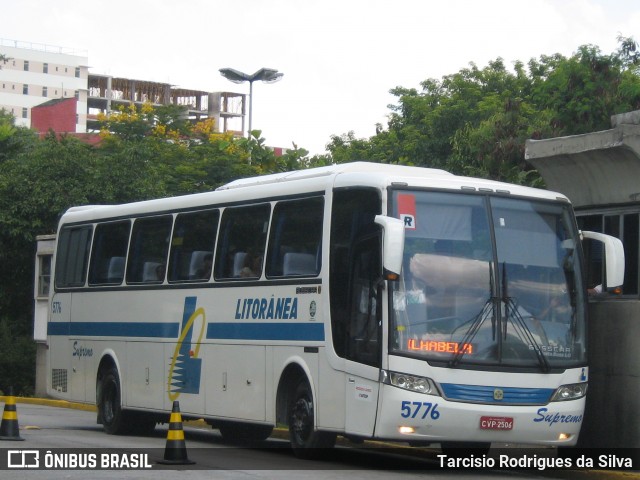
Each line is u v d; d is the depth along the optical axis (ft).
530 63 178.60
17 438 59.16
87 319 72.33
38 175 128.57
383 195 48.60
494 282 48.73
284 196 55.83
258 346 56.03
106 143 150.20
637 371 50.60
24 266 130.31
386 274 45.73
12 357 119.24
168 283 64.39
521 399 47.88
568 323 49.90
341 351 49.88
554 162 63.05
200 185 129.29
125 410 67.87
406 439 46.88
